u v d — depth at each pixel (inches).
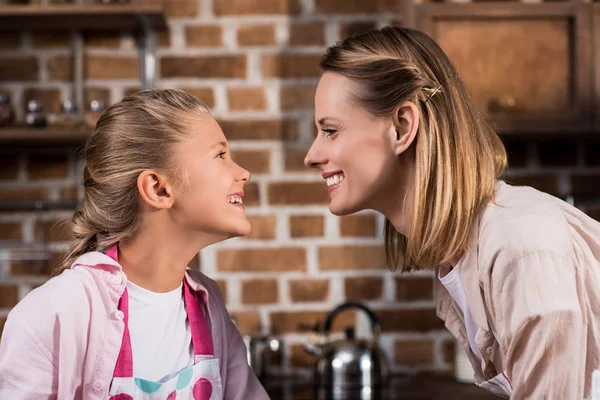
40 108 93.4
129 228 52.8
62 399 48.3
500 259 43.8
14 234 98.3
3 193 98.0
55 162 98.4
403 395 87.2
